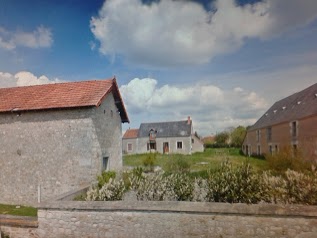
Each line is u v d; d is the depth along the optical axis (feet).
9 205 39.34
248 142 139.33
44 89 45.03
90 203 23.59
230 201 25.02
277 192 23.90
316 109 66.59
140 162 90.89
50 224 24.09
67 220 23.81
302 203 22.66
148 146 156.15
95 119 39.17
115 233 22.98
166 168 53.47
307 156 58.59
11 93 45.75
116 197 28.14
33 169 39.73
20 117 40.88
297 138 76.64
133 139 160.86
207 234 21.52
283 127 88.48
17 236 24.77
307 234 19.83
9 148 41.01
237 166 28.86
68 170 38.32
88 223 23.48
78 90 42.45
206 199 27.32
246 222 20.88
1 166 41.11
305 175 25.00
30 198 39.37
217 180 26.68
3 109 40.88
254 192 24.63
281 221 20.31
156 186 28.37
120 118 51.90
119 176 39.78
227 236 21.18
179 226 21.99
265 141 108.58
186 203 22.18
